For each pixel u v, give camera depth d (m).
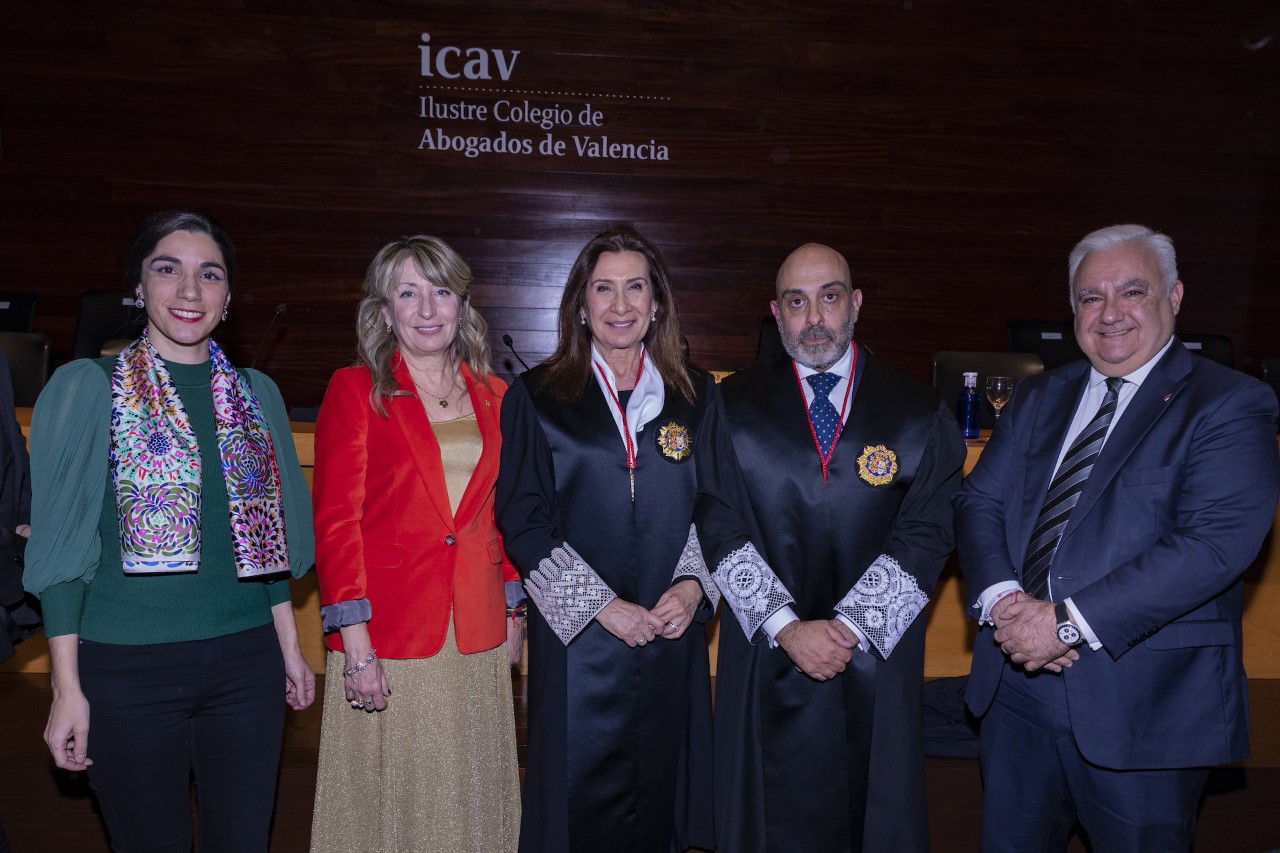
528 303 5.45
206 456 1.58
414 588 1.77
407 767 1.77
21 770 2.31
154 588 1.52
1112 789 1.66
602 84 5.42
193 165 5.24
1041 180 5.73
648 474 1.91
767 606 1.84
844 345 1.94
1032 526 1.77
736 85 5.50
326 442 1.81
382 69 5.30
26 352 3.71
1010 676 1.80
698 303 5.55
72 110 5.17
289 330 5.34
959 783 2.39
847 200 5.62
